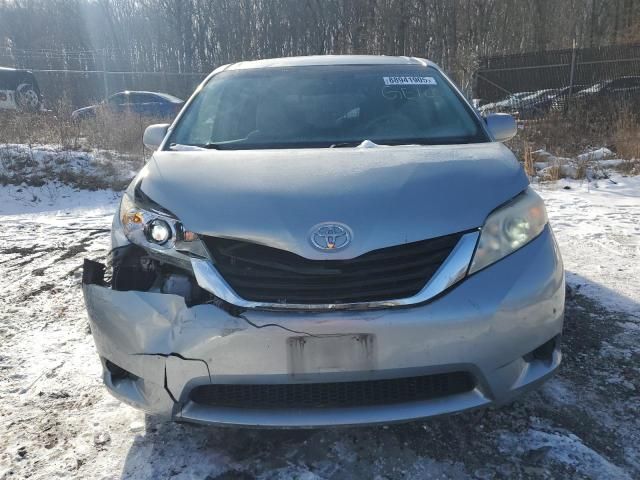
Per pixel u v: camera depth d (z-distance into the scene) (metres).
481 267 2.04
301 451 2.26
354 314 1.91
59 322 3.62
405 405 1.98
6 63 22.84
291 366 1.93
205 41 29.69
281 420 1.95
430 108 3.15
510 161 2.52
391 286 1.96
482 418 2.43
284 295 1.95
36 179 8.14
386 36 23.19
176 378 2.01
